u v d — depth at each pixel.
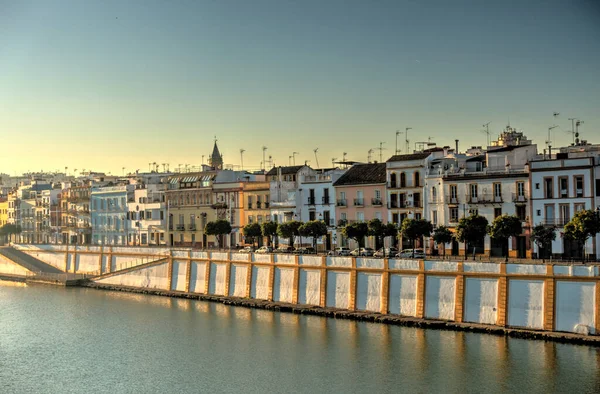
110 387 82.12
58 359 93.69
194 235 181.62
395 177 142.62
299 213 158.62
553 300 87.25
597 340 83.00
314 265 110.62
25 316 121.00
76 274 161.62
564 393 73.19
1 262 184.12
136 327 108.88
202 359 90.56
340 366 84.12
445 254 133.25
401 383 78.06
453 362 82.31
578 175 118.00
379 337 93.19
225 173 181.62
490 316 92.12
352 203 149.75
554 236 114.19
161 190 191.88
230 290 124.50
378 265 102.75
